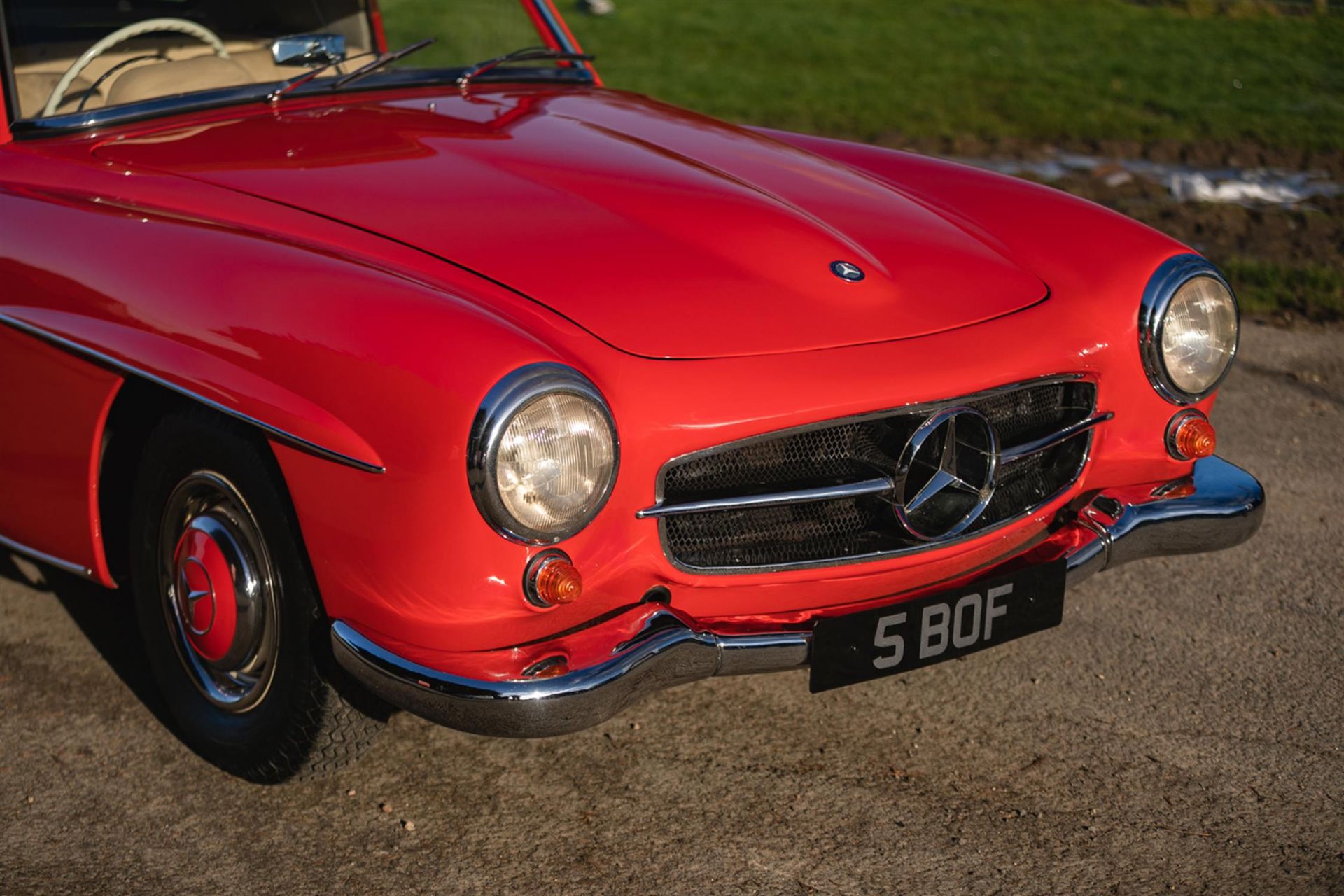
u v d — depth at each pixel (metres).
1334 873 2.37
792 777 2.64
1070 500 2.72
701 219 2.63
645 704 2.89
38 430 2.69
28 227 2.69
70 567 2.79
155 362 2.33
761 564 2.38
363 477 2.10
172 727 2.79
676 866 2.38
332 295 2.21
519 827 2.49
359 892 2.31
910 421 2.39
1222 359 2.78
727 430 2.22
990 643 2.57
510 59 3.59
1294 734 2.79
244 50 3.36
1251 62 11.02
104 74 3.13
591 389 2.06
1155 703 2.91
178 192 2.68
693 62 10.60
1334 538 3.69
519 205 2.61
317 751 2.45
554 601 2.11
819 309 2.44
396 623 2.15
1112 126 8.73
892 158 3.40
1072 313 2.66
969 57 11.00
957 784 2.62
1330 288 5.75
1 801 2.54
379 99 3.35
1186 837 2.46
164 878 2.34
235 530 2.42
